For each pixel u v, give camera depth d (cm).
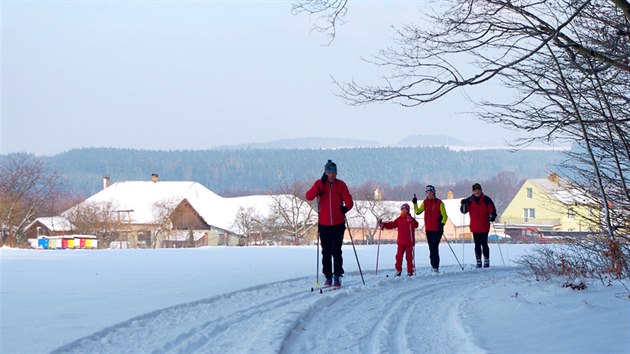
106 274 1798
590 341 827
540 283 1354
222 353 798
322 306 1186
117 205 7594
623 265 1291
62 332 886
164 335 888
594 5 1135
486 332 905
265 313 1079
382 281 1559
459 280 1670
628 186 1320
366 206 7631
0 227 6088
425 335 935
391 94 1055
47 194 6362
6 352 765
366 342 891
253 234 7381
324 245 1431
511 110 1207
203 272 1861
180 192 8031
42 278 1667
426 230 1864
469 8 1035
